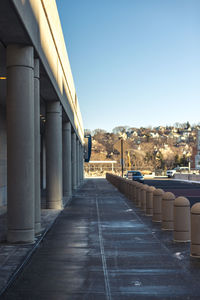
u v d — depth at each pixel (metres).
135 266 8.52
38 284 7.29
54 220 15.76
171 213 13.40
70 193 28.00
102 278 7.65
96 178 81.12
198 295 6.65
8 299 6.49
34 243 10.95
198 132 94.62
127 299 6.46
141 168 129.62
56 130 20.17
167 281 7.43
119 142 41.69
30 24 10.57
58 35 18.70
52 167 20.17
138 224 14.80
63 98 21.75
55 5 17.25
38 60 12.63
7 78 11.10
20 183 10.97
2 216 18.23
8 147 11.05
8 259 8.91
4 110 21.95
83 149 62.41
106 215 17.59
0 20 9.30
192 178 62.69
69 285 7.22
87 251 10.07
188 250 10.09
